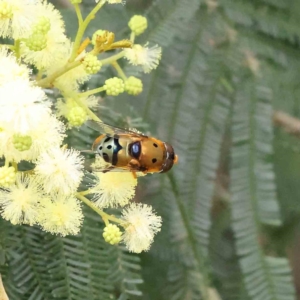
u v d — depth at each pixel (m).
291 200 0.26
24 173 0.17
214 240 0.24
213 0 0.22
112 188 0.17
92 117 0.17
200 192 0.21
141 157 0.17
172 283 0.21
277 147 0.24
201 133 0.22
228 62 0.22
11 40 0.18
